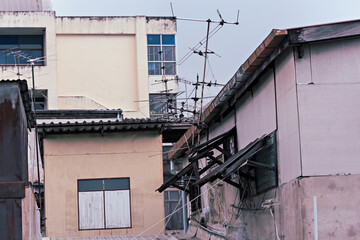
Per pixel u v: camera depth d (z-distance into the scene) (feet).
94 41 148.77
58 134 87.15
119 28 149.28
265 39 50.37
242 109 65.05
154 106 147.84
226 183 71.61
